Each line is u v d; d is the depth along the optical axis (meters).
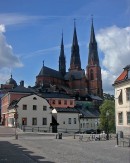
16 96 99.62
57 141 45.56
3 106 112.38
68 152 28.89
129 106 50.31
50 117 88.81
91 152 28.92
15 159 23.14
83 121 113.19
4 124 104.31
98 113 126.00
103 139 50.47
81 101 149.50
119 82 53.34
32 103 86.50
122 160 22.58
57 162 21.25
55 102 117.31
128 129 50.34
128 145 37.47
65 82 197.12
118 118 53.97
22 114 84.81
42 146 35.94
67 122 95.00
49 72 183.12
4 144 38.53
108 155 26.16
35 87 148.75
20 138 52.16
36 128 84.75
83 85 191.62
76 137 57.91
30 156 25.28
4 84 162.50
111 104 91.62
